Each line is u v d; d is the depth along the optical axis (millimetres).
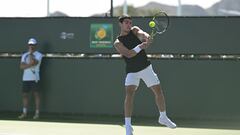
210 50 31109
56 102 33188
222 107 31094
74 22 32750
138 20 31578
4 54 33938
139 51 21531
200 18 31156
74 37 32781
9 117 32250
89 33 32594
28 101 33219
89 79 32719
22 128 27844
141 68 21812
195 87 31344
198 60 31281
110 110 32438
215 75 31156
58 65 33094
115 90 32344
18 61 33719
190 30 31281
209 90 31188
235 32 30844
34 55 32219
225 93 31031
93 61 32625
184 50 31359
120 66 32250
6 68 33875
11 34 33625
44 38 33188
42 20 33156
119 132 26625
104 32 32375
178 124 29531
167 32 31500
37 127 28250
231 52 30906
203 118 31297
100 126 28719
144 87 31750
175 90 31547
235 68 30906
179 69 31484
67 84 33031
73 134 25922
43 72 33281
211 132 26750
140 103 31828
